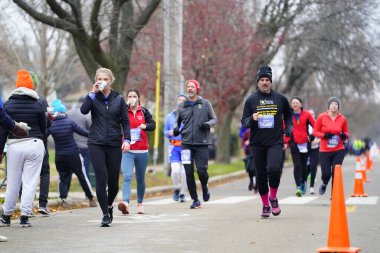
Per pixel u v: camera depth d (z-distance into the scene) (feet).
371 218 95.40
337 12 282.15
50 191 139.13
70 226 88.69
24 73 86.38
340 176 64.80
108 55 176.35
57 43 282.36
